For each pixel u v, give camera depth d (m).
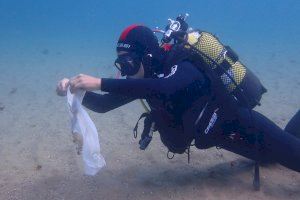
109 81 2.54
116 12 58.06
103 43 18.94
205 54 2.81
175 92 2.66
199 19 35.34
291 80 8.73
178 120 2.94
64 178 3.80
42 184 3.68
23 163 4.23
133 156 4.38
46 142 4.91
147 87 2.55
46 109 6.66
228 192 3.45
